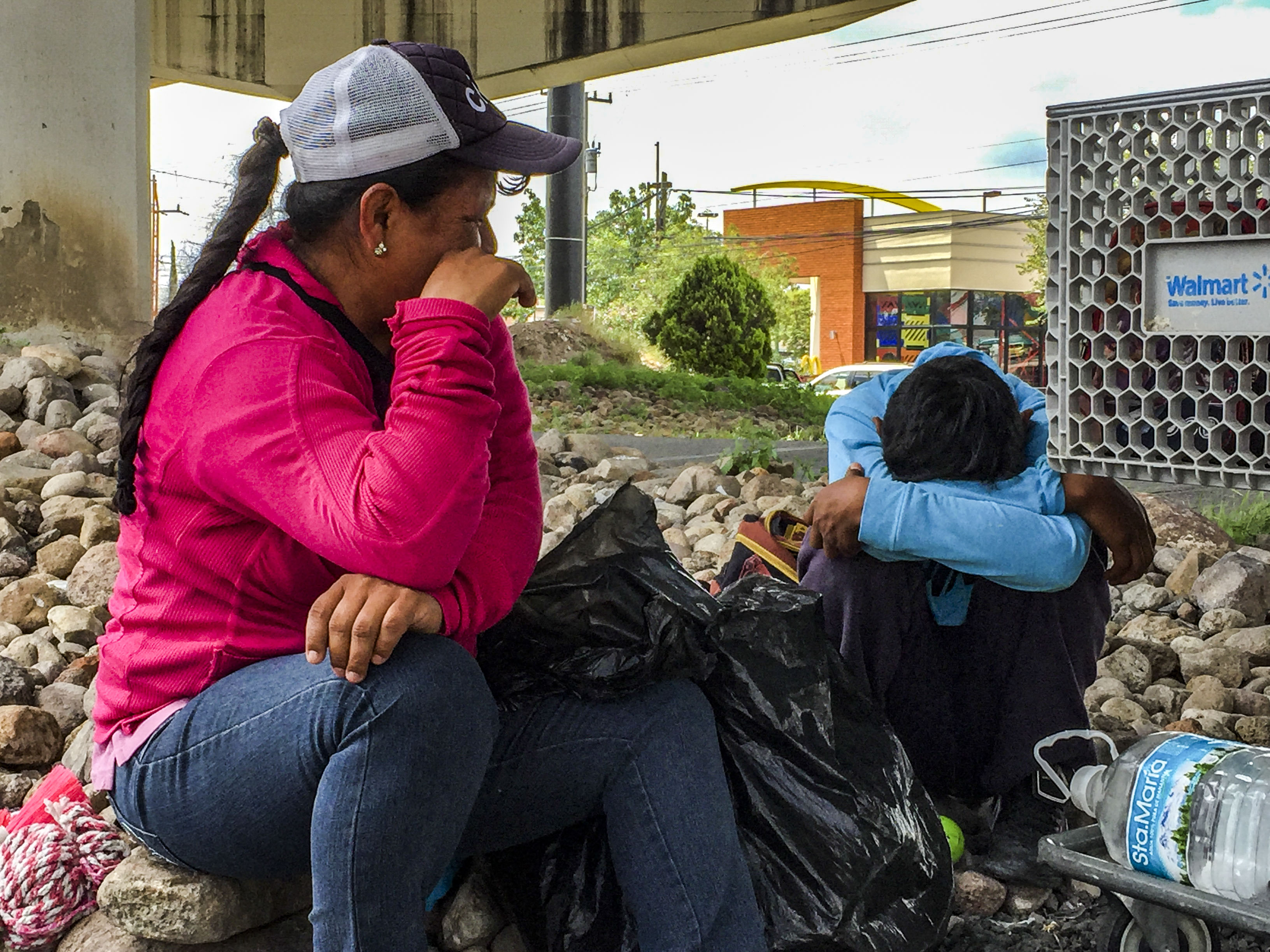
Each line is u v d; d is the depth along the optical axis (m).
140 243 9.19
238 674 1.89
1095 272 2.10
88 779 2.75
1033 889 2.62
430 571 1.81
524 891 2.24
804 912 2.13
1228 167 1.92
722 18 16.44
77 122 8.70
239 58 18.98
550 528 5.74
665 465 8.85
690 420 14.73
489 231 2.04
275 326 1.88
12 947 2.24
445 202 1.95
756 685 2.26
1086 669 2.73
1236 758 2.09
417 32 18.38
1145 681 3.85
